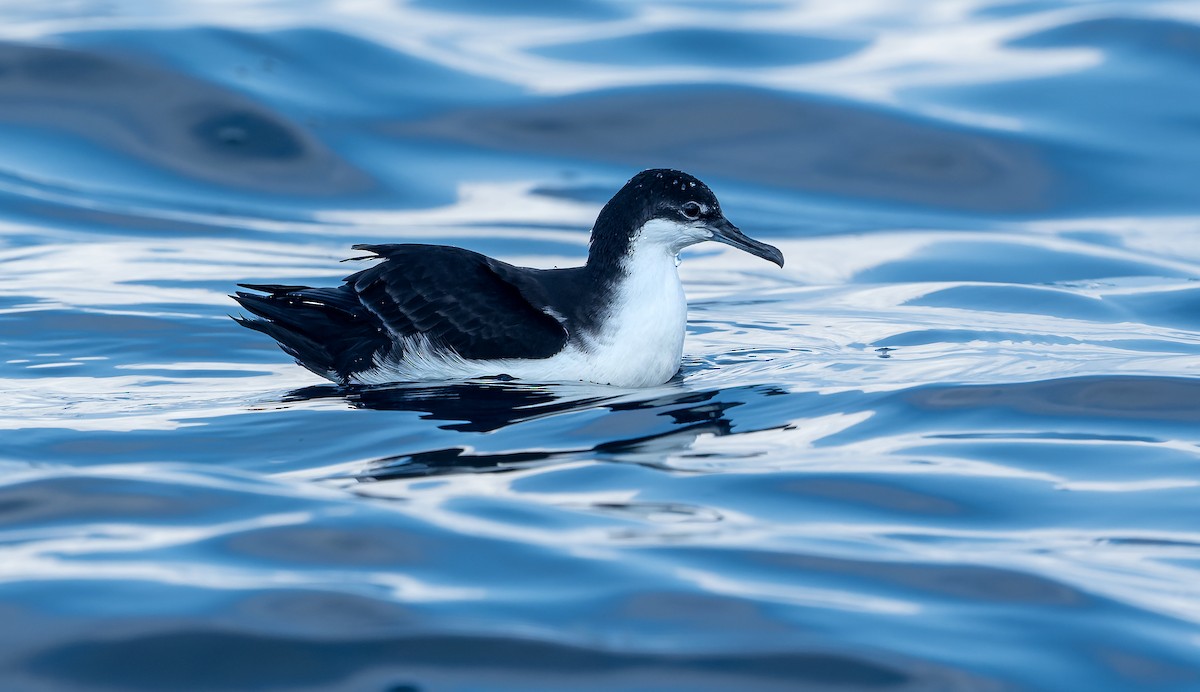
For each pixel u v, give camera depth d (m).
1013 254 19.20
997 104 23.50
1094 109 23.25
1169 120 22.89
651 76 24.25
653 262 12.89
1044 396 11.85
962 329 14.97
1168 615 7.31
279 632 6.98
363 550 8.02
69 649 6.82
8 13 25.44
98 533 8.26
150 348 13.96
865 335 14.82
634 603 7.36
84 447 10.25
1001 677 6.66
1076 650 6.93
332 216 20.12
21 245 18.09
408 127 22.56
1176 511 8.95
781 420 11.32
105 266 17.27
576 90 23.67
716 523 8.64
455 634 6.98
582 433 10.87
